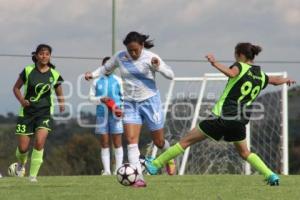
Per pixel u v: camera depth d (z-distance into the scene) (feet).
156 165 75.51
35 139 83.10
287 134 158.51
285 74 142.51
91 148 174.50
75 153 173.27
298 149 170.91
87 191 66.23
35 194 63.31
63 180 85.25
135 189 68.44
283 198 60.23
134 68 78.69
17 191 66.59
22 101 82.53
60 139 173.27
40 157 83.41
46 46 82.58
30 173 83.61
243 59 73.67
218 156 158.51
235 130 73.10
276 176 73.92
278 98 159.43
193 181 81.92
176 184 75.82
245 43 73.82
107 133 117.60
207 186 72.43
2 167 140.87
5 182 81.76
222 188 69.46
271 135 160.35
